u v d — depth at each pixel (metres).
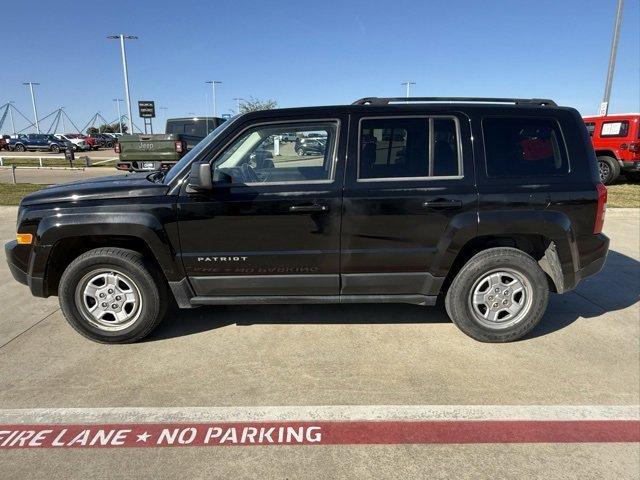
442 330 3.95
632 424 2.70
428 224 3.49
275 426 2.69
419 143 3.50
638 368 3.32
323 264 3.55
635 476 2.31
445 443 2.55
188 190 3.41
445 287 3.85
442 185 3.46
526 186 3.49
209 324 4.06
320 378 3.19
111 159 29.05
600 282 5.16
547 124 3.58
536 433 2.63
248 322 4.10
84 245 3.72
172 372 3.27
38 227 3.47
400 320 4.15
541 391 3.04
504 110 3.56
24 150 43.97
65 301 3.56
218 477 2.30
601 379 3.18
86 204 3.44
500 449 2.50
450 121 3.52
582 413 2.80
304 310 4.37
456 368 3.33
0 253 6.39
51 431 2.64
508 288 3.66
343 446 2.53
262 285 3.60
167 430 2.65
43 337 3.81
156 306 3.61
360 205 3.43
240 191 3.42
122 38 30.95
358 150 3.47
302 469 2.36
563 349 3.61
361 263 3.55
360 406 2.88
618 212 9.31
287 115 3.47
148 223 3.39
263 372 3.27
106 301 3.62
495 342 3.71
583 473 2.33
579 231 3.58
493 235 3.60
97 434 2.61
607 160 13.47
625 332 3.90
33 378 3.18
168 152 13.51
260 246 3.49
